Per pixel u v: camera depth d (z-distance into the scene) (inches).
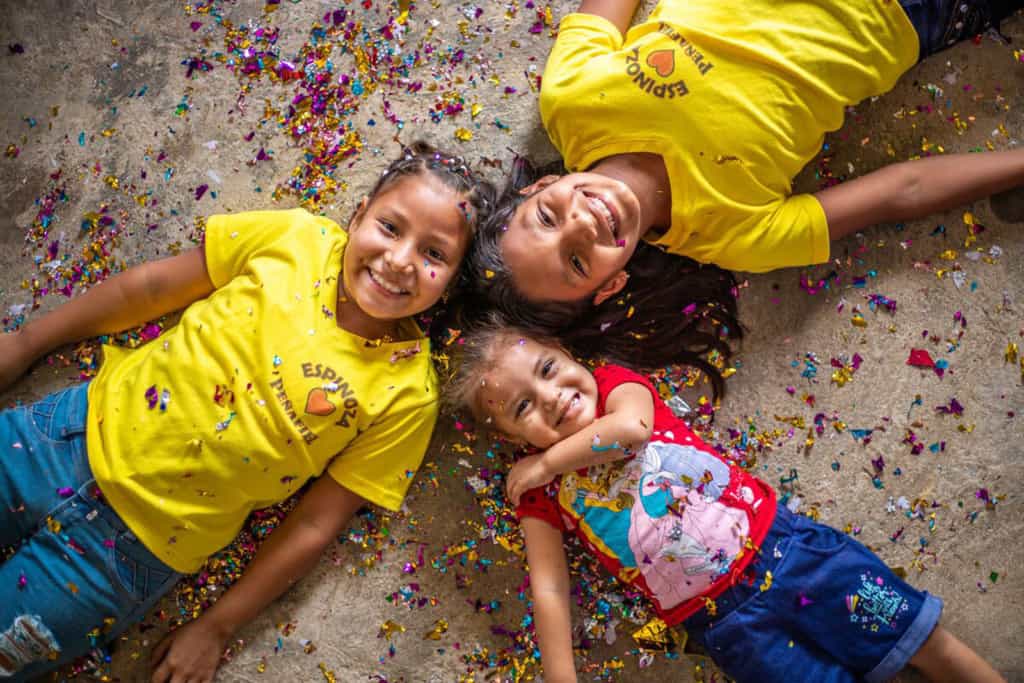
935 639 59.5
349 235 59.8
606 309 64.8
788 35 59.3
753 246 61.4
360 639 64.7
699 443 61.5
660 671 64.7
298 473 59.9
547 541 60.5
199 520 58.9
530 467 59.9
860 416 66.6
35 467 58.4
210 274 62.5
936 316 66.7
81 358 65.9
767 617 58.7
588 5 64.4
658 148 59.7
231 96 68.2
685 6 61.1
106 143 68.0
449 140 68.0
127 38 68.7
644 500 59.1
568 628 59.6
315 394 58.2
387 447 60.7
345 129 67.9
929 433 66.3
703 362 66.3
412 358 61.1
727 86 59.2
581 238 57.0
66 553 58.1
